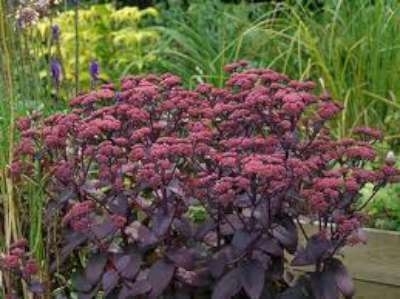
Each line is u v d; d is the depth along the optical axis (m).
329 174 2.32
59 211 2.56
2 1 2.60
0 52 2.67
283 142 2.39
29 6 2.86
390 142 3.64
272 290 2.42
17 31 2.83
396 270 2.82
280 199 2.31
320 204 2.20
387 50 3.87
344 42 4.01
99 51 4.83
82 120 2.46
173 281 2.39
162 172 2.25
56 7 3.63
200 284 2.36
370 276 2.87
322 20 4.45
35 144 2.56
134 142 2.40
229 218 2.35
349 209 2.35
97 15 4.93
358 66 3.90
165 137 2.39
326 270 2.32
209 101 2.57
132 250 2.38
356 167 2.40
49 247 2.59
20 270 2.45
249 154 2.34
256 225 2.31
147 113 2.43
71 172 2.44
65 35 4.67
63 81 3.13
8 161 2.67
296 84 2.50
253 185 2.23
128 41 4.75
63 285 2.65
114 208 2.39
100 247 2.41
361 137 2.79
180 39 4.48
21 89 2.78
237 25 4.55
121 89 2.69
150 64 4.70
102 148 2.31
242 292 2.40
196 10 4.79
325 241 2.29
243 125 2.45
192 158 2.33
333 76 4.01
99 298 2.57
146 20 5.36
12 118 2.58
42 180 2.53
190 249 2.36
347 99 3.73
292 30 4.34
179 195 2.30
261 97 2.34
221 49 4.38
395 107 3.73
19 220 2.64
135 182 2.43
